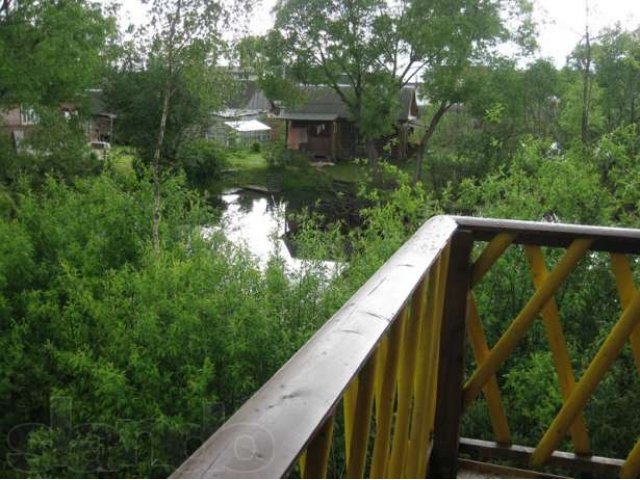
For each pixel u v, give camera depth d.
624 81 22.45
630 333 2.21
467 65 29.33
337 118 41.47
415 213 9.09
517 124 26.45
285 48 32.38
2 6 23.17
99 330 9.12
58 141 23.73
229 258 9.57
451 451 2.36
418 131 33.91
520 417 5.95
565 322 6.71
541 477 2.35
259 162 37.31
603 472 2.40
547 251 5.96
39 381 9.63
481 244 3.89
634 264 5.18
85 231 11.64
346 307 1.18
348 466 1.14
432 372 1.93
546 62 28.08
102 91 31.62
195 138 31.50
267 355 7.89
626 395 5.34
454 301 2.30
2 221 11.89
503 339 2.36
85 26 24.64
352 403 1.14
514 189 8.30
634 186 8.01
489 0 29.41
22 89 23.42
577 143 9.16
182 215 12.10
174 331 7.91
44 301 10.47
